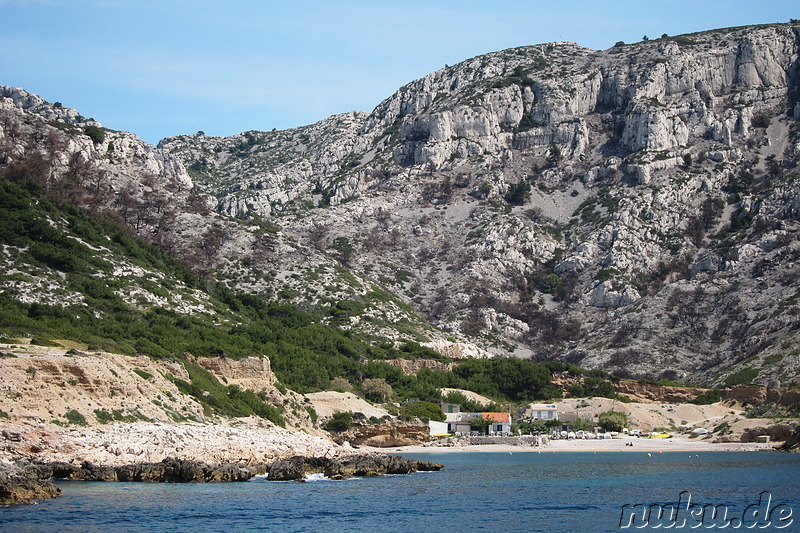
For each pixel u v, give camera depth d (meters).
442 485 97.31
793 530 74.00
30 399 90.94
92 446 89.19
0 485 74.25
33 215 194.50
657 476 108.44
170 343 139.38
